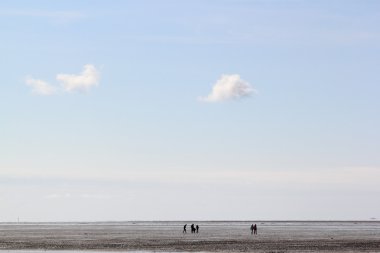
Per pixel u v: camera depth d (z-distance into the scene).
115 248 92.12
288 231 190.75
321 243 103.06
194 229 162.25
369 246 94.56
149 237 132.38
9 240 119.12
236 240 114.81
